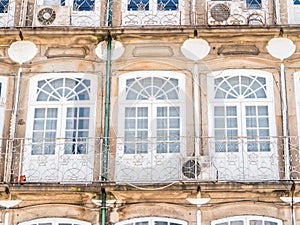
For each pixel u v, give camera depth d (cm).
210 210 1609
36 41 1786
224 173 1655
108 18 1817
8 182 1605
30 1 1853
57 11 1794
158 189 1593
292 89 1733
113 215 1611
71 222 1612
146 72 1758
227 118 1719
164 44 1780
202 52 1767
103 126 1705
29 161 1677
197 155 1666
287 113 1709
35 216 1617
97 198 1622
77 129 1716
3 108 1730
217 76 1753
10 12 1834
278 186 1592
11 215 1616
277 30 1750
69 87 1756
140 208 1616
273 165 1658
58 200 1627
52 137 1711
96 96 1739
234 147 1680
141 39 1778
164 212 1611
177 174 1652
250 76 1755
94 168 1661
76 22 1823
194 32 1753
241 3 1777
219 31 1748
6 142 1681
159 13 1830
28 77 1761
